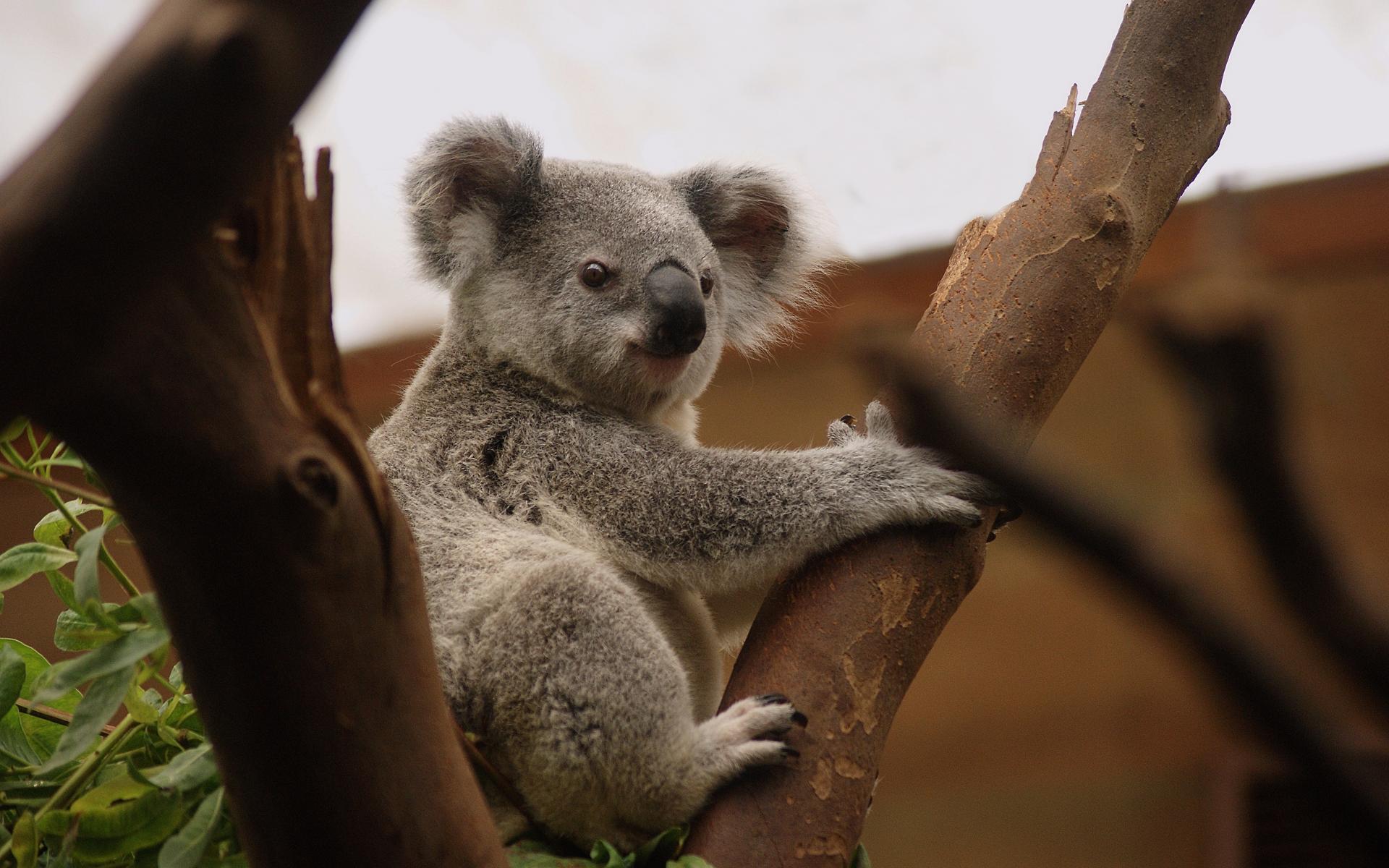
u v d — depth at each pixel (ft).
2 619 41.63
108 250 8.93
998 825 44.27
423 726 13.01
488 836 13.71
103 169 8.60
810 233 30.99
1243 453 4.72
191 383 10.72
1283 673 5.11
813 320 47.32
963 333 19.60
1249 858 36.76
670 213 27.89
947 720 46.14
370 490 12.20
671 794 18.53
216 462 10.96
